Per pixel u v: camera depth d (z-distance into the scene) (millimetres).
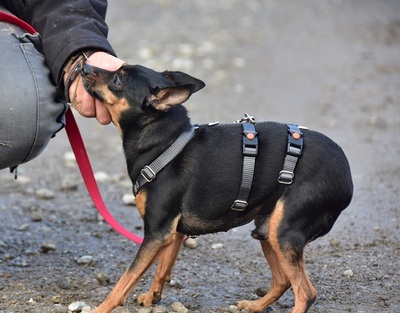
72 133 9516
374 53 24594
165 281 8945
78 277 9781
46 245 10734
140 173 8273
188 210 8188
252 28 28422
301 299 7922
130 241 11250
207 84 20938
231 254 10711
